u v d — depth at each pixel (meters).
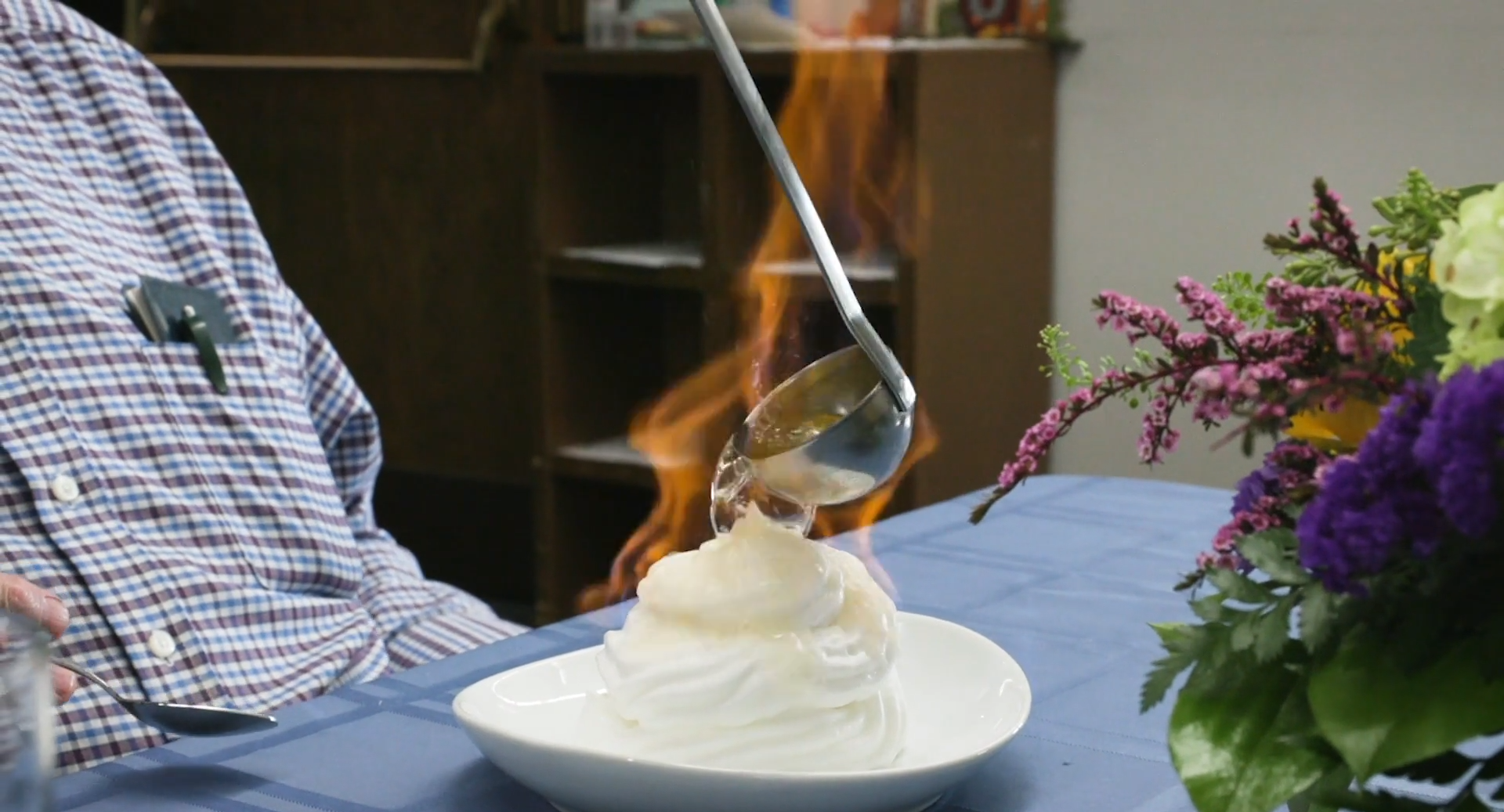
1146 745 0.78
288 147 3.25
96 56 1.32
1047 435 0.55
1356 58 2.13
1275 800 0.50
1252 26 2.20
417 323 3.19
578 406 2.71
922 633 0.85
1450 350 0.49
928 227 2.20
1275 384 0.50
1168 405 0.54
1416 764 0.49
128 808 0.73
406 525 3.28
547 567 2.70
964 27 2.39
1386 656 0.47
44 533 1.13
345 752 0.80
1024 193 2.35
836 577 0.71
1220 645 0.52
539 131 2.56
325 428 1.38
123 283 1.24
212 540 1.19
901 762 0.72
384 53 3.09
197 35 3.29
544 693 0.79
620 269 2.50
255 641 1.17
